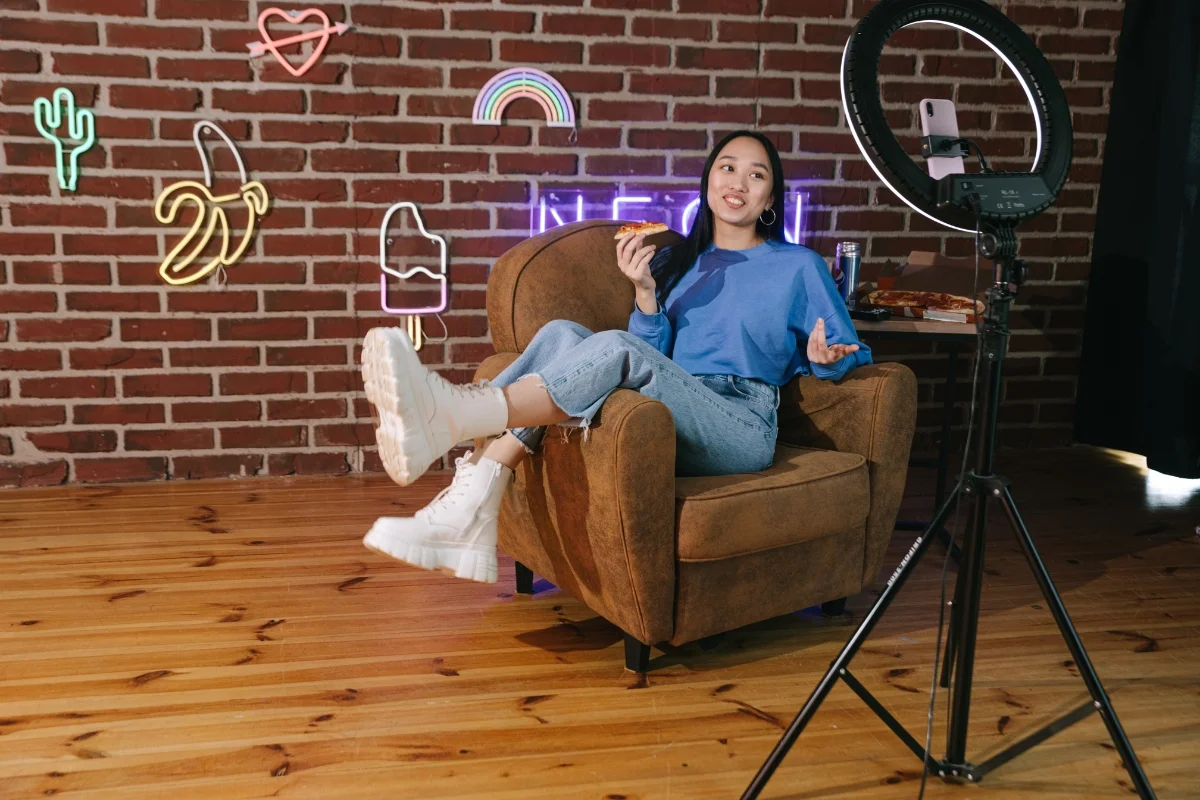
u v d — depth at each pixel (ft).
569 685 6.08
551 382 5.81
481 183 9.97
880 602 4.84
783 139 10.46
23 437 9.50
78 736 5.36
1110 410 11.14
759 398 6.92
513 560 8.17
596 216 10.25
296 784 4.99
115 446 9.69
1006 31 4.87
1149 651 6.67
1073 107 10.96
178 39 9.18
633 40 10.00
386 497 9.51
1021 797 5.06
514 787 5.02
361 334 10.00
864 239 10.81
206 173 9.43
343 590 7.38
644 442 5.66
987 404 4.71
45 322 9.36
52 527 8.50
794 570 6.48
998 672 6.36
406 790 4.97
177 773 5.06
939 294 8.50
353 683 6.01
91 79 9.10
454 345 10.23
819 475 6.41
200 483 9.81
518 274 7.13
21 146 9.05
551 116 9.97
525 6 9.75
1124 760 4.52
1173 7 10.08
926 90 10.65
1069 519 9.27
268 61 9.37
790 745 4.75
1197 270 9.96
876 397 6.76
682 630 6.10
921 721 5.74
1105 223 11.07
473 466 6.14
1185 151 10.00
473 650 6.50
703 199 7.41
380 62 9.59
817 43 10.34
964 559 4.95
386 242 9.91
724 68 10.21
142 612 6.91
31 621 6.72
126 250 9.40
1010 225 4.64
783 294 6.97
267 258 9.70
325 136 9.61
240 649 6.41
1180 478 10.51
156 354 9.62
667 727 5.63
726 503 5.94
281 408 9.96
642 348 6.06
